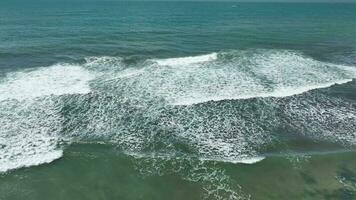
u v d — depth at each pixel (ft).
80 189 35.01
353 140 45.11
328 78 67.72
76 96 55.01
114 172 37.88
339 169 38.93
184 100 54.95
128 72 67.36
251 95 57.67
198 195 34.40
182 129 46.83
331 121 50.06
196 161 40.04
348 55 89.81
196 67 71.26
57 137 43.91
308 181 36.68
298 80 65.82
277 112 52.39
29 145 41.75
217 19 193.98
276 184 36.17
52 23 150.10
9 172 36.76
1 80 60.90
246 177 37.29
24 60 76.13
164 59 78.43
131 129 46.50
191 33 126.21
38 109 50.42
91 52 86.02
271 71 70.64
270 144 43.93
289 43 106.93
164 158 40.52
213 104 54.03
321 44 106.22
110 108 51.75
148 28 139.44
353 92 60.95
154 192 34.83
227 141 44.37
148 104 53.26
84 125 46.98
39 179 36.09
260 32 134.31
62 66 71.31
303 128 48.03
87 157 40.29
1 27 130.82
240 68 71.67
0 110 49.34
